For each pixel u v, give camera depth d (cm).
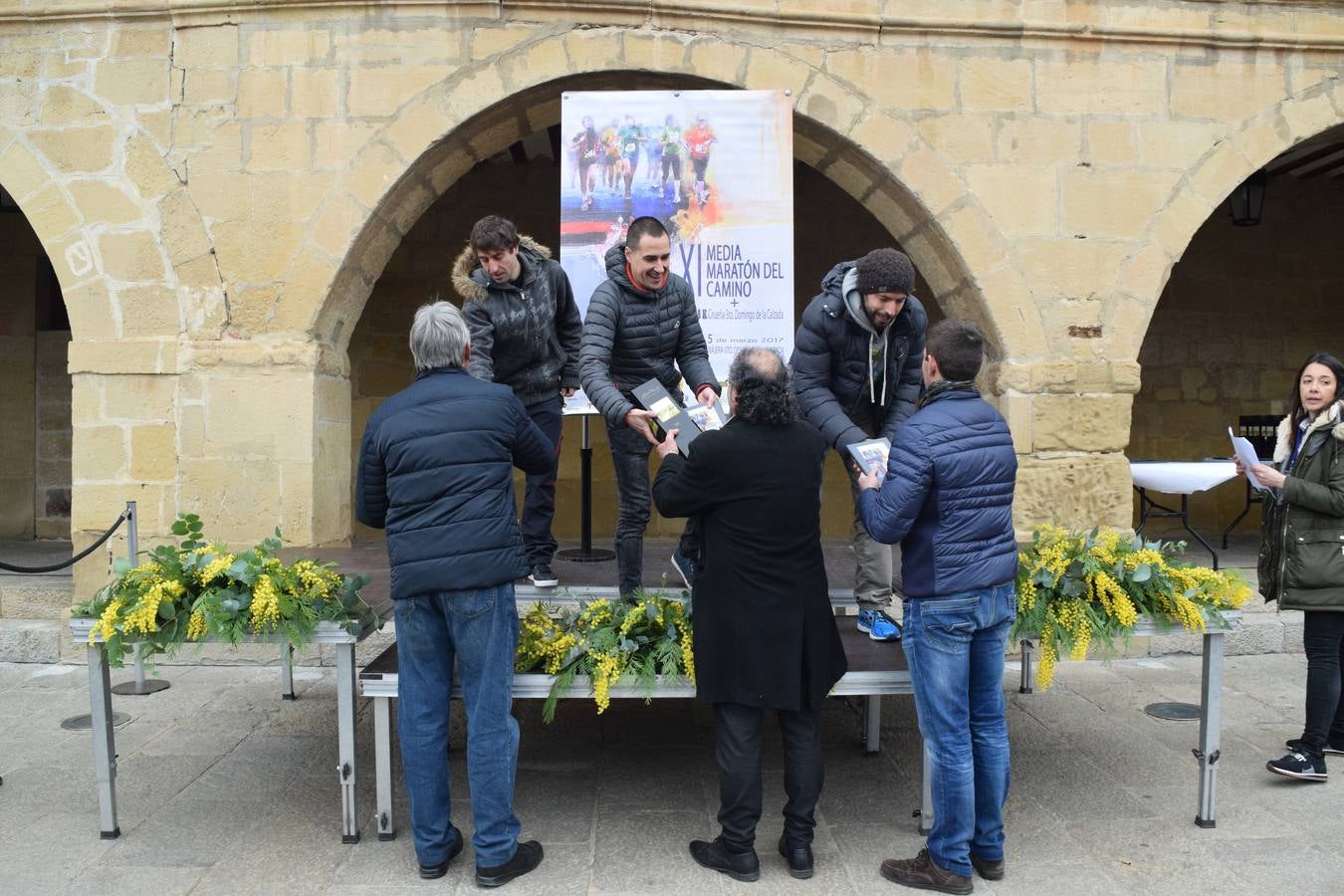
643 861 319
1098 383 571
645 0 540
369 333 827
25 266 844
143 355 547
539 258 406
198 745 432
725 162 543
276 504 545
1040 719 468
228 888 301
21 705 486
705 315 543
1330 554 372
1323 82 584
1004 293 568
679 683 328
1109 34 567
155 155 549
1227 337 906
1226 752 421
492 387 308
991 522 288
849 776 398
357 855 324
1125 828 345
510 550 298
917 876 299
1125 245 575
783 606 296
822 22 555
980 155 567
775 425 302
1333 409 374
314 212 546
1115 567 349
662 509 309
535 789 381
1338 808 361
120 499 548
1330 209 906
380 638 560
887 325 337
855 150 566
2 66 552
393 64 545
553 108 580
